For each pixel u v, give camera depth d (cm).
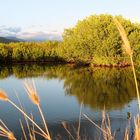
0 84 4366
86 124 2002
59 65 7744
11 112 2425
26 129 1880
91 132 1752
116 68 6700
